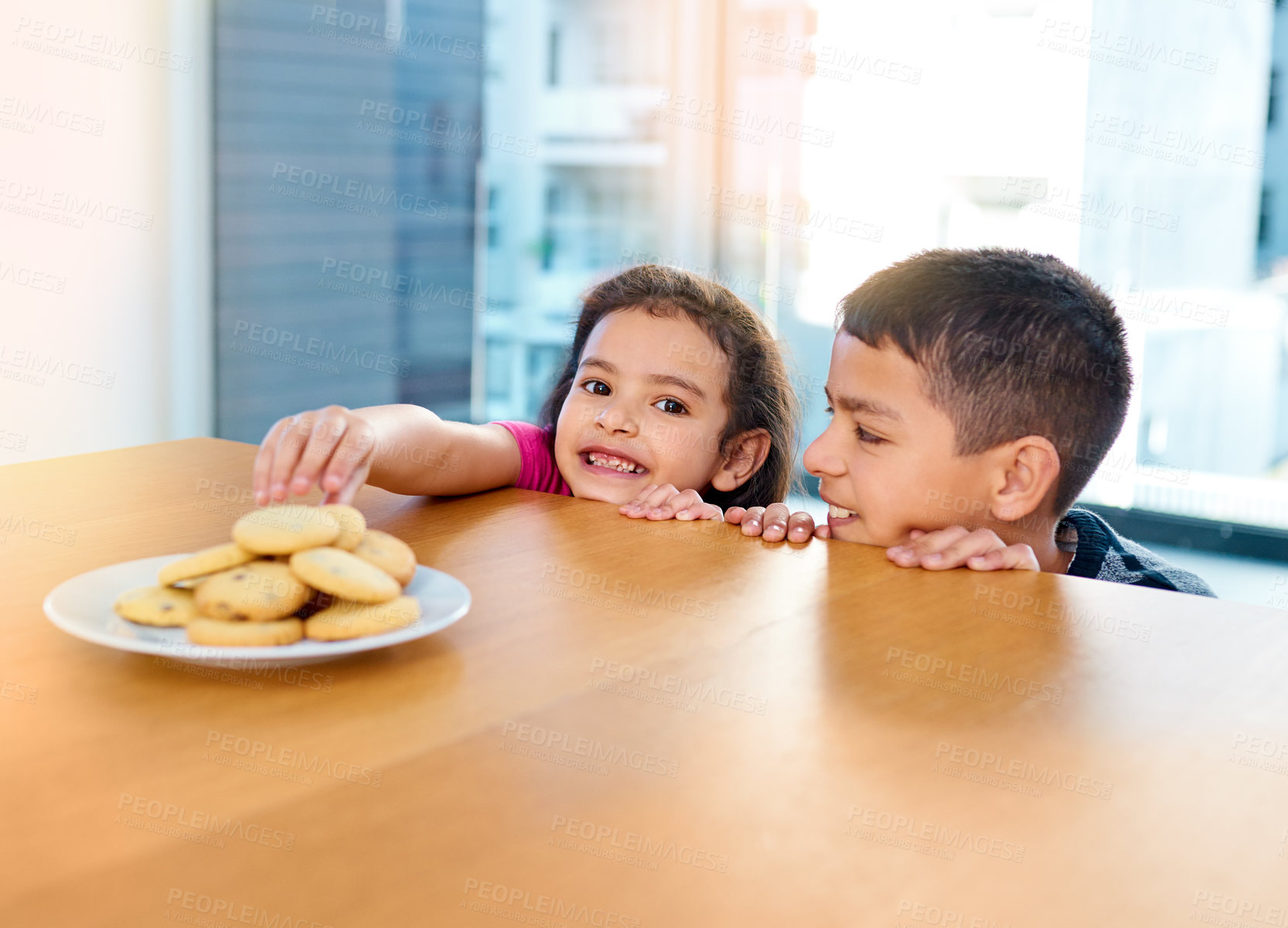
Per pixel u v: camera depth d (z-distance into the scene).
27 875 0.41
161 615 0.61
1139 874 0.44
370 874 0.42
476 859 0.43
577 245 3.10
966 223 3.05
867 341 1.02
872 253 3.09
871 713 0.58
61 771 0.49
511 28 3.03
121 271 3.01
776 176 3.04
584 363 1.32
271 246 3.24
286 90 3.16
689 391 1.29
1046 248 3.01
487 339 3.19
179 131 3.11
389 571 0.66
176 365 3.18
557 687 0.60
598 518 0.96
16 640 0.64
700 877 0.43
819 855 0.44
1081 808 0.49
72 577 0.76
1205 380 2.95
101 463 1.11
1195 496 3.02
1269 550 2.95
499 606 0.72
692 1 2.97
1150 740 0.55
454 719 0.56
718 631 0.69
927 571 0.83
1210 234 2.88
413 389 3.26
